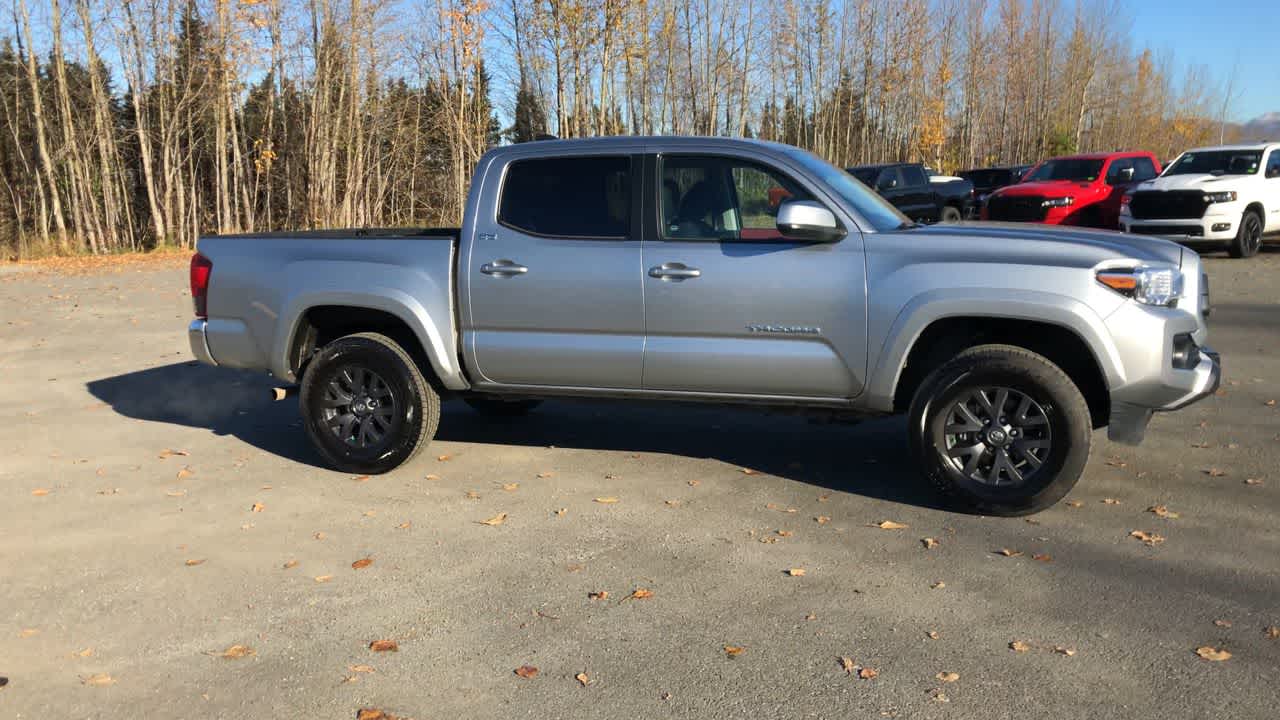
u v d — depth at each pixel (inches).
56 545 181.6
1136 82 2898.6
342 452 226.2
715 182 205.0
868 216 198.8
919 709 119.1
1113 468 218.1
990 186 1095.0
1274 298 476.4
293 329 229.9
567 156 214.2
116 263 941.8
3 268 877.2
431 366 224.7
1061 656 131.9
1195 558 165.6
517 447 248.4
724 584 158.9
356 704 123.3
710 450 241.8
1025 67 2267.5
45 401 309.3
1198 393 181.2
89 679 131.0
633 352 207.8
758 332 199.3
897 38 1886.1
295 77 1475.1
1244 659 130.0
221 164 1482.5
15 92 1583.4
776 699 122.3
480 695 125.0
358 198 1599.4
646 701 122.6
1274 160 668.7
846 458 232.2
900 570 163.3
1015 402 188.5
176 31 1371.8
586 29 1311.5
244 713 121.6
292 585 161.8
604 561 170.1
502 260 213.9
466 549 177.2
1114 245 186.2
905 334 188.5
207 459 241.1
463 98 1525.6
